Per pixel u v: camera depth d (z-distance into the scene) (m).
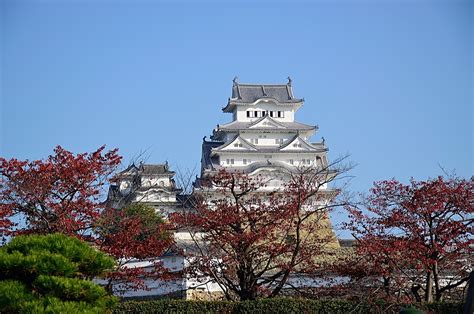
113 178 44.69
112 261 31.31
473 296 22.95
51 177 42.53
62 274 28.88
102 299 29.97
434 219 45.62
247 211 44.94
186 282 54.56
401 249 43.25
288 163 116.25
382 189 46.97
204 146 121.31
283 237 45.38
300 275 46.41
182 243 56.91
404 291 44.31
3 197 42.12
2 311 28.08
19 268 28.53
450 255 44.44
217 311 41.38
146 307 41.66
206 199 49.09
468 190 45.19
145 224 46.75
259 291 44.22
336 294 44.28
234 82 131.88
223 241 43.78
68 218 41.62
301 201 46.16
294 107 129.88
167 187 86.31
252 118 128.12
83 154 43.84
